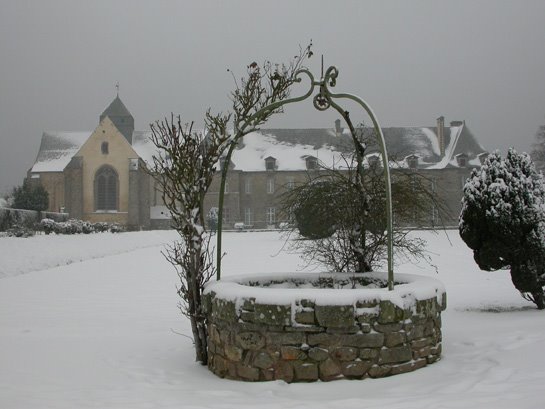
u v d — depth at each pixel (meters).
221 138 5.73
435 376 4.61
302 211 7.58
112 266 16.77
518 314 7.62
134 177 60.62
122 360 5.77
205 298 5.37
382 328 4.65
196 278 5.71
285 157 66.19
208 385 4.74
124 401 4.17
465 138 65.19
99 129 61.34
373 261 8.10
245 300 4.79
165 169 5.81
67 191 60.59
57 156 66.12
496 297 9.66
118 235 32.91
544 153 53.62
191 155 5.71
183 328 7.59
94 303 9.87
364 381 4.53
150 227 62.06
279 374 4.63
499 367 4.74
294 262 16.75
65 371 5.32
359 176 7.07
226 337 4.96
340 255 7.95
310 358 4.59
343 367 4.58
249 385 4.61
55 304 9.77
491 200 7.93
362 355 4.59
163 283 12.68
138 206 61.06
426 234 31.55
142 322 8.06
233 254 20.20
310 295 4.61
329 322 4.54
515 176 8.01
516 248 7.95
